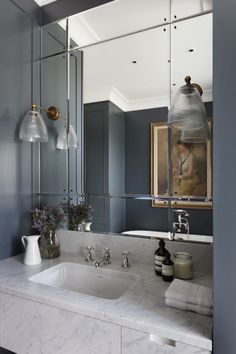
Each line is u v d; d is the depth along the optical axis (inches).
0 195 51.9
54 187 61.8
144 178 53.2
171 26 51.0
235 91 26.7
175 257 44.1
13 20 55.0
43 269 47.4
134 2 53.5
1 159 52.1
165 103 52.2
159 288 39.6
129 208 54.2
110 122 57.0
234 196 26.7
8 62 53.7
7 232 53.6
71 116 61.1
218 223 27.6
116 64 56.5
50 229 54.6
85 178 59.1
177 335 28.0
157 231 51.4
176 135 50.4
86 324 32.9
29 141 57.4
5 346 40.0
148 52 53.4
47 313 35.9
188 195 49.0
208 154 47.1
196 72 49.1
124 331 30.5
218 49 27.6
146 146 53.3
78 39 59.6
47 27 62.5
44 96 63.1
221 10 27.4
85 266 49.9
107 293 47.1
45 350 36.1
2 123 52.4
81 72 59.7
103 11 56.0
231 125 26.9
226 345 26.7
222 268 27.2
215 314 27.3
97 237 55.8
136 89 54.7
